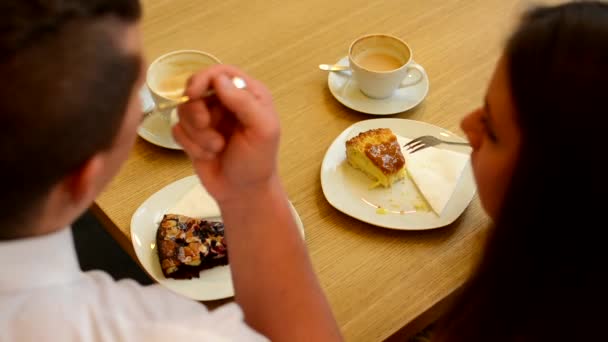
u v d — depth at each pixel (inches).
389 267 30.9
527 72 19.7
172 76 37.2
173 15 44.1
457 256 31.4
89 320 18.9
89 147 15.8
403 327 28.7
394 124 37.5
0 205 16.0
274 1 45.7
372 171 34.4
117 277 52.3
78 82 14.8
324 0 45.9
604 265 20.7
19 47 14.1
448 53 42.4
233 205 25.9
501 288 22.6
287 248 26.2
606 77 18.2
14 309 18.4
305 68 41.0
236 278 26.5
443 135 36.9
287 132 37.2
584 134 18.5
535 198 20.5
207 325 19.7
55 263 19.0
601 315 21.7
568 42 19.0
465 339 24.4
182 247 30.5
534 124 19.7
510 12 45.4
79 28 15.0
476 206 33.6
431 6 45.9
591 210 19.7
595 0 21.3
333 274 30.5
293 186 34.4
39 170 15.2
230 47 42.0
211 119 24.4
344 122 38.2
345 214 33.0
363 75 37.7
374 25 44.1
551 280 21.6
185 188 33.7
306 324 25.5
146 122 36.3
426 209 33.5
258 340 20.7
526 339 23.2
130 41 16.7
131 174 34.5
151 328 19.0
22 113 14.3
